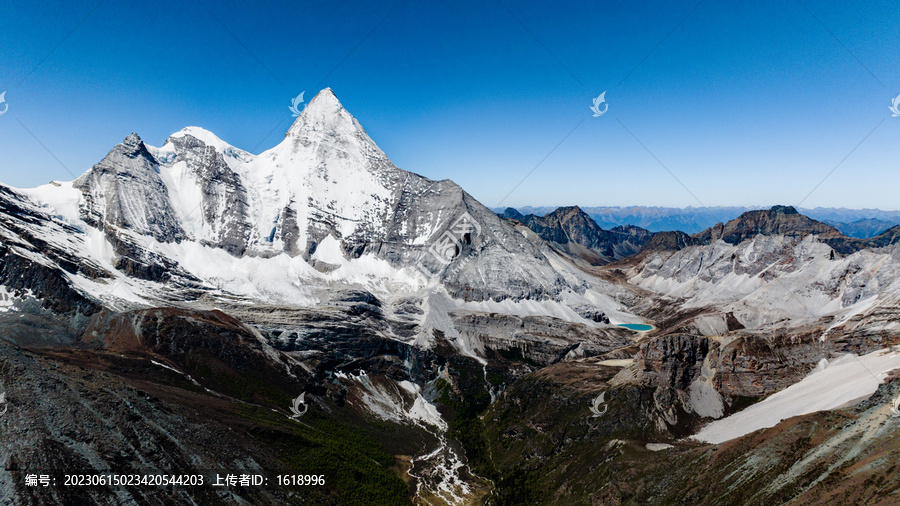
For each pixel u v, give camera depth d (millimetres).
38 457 106875
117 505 105875
